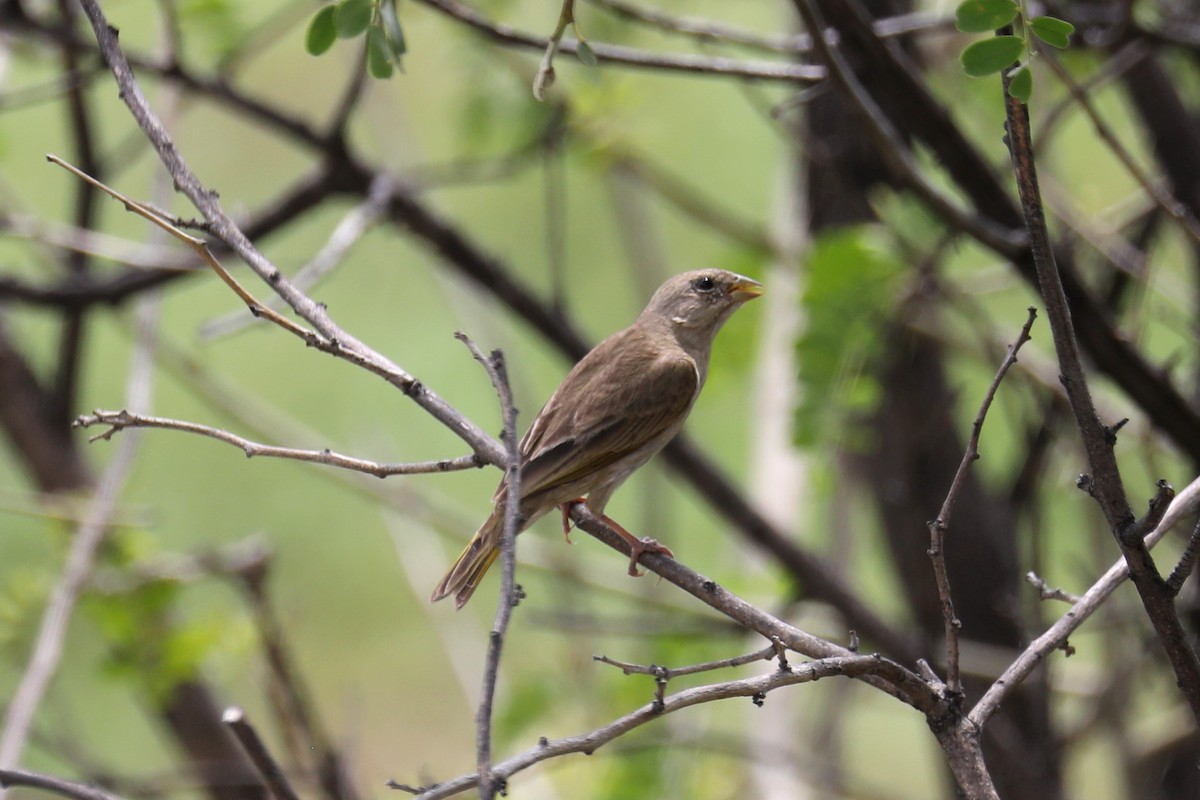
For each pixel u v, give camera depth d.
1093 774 16.88
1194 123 11.40
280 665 10.14
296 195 11.08
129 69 6.75
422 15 11.93
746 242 12.62
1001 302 15.43
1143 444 10.24
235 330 9.10
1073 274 8.77
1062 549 14.23
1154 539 6.09
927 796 16.52
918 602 11.32
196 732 11.40
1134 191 14.13
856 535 15.18
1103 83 10.62
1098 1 10.70
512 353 13.63
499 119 12.37
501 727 12.12
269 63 16.88
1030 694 10.72
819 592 11.32
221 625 10.80
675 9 13.68
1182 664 5.52
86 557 10.04
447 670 16.70
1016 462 11.44
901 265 10.32
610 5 9.16
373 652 16.78
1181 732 11.02
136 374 10.85
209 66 12.19
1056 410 10.57
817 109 11.02
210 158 17.69
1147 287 10.64
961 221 8.78
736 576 11.97
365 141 17.53
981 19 5.86
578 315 17.80
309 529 17.05
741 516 11.37
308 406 16.97
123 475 10.52
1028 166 5.26
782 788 12.32
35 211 15.85
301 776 9.70
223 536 16.69
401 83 15.80
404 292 17.67
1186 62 12.23
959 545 11.12
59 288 10.87
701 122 16.80
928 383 11.27
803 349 10.41
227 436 6.28
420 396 6.86
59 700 13.06
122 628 10.83
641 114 12.89
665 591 12.53
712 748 11.57
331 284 17.53
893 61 8.45
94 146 11.23
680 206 12.54
